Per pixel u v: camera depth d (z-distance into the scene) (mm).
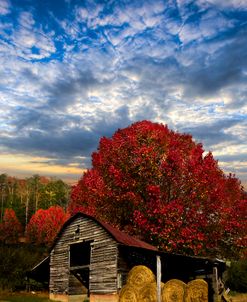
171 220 27141
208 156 29344
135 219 28000
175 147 30375
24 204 101750
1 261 32719
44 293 31469
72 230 27953
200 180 27516
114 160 30062
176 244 27531
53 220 64125
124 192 29531
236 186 32750
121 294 21375
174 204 26781
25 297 28266
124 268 23906
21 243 68125
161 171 28297
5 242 69125
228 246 30547
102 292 24016
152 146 29375
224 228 29016
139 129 30562
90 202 31625
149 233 28703
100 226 25328
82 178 34188
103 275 24266
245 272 31203
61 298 27422
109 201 30766
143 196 29328
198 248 28016
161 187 28500
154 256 25844
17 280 32344
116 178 29172
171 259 26422
